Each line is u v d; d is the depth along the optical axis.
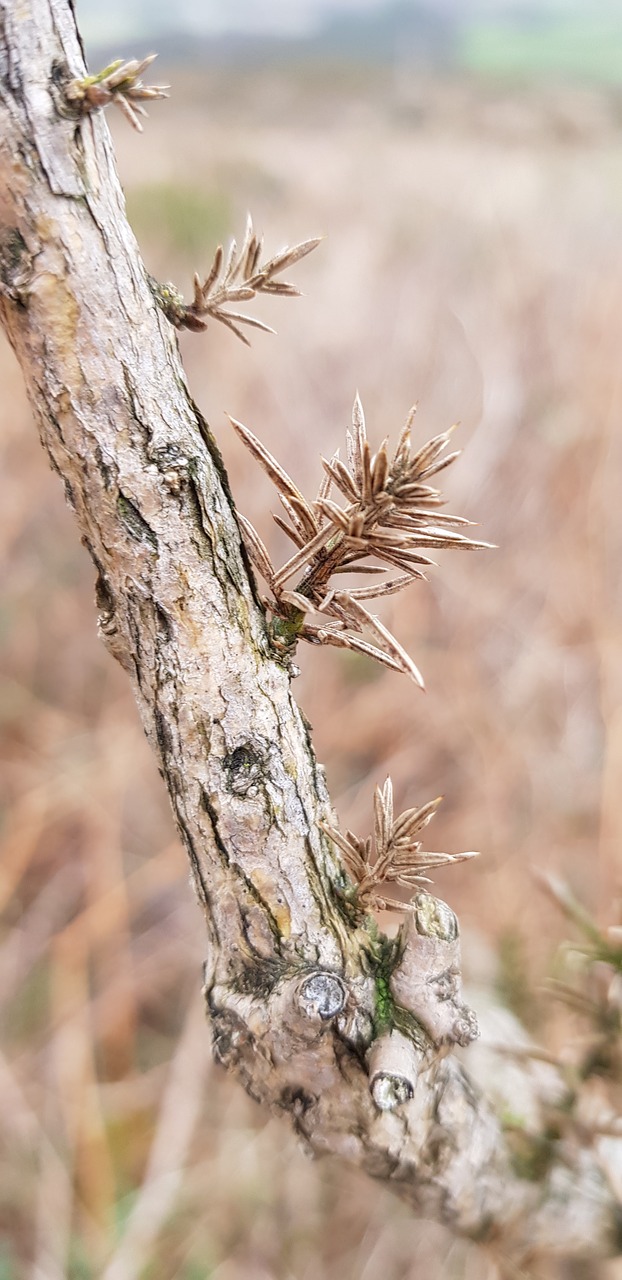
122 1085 1.05
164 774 0.42
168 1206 0.91
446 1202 0.47
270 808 0.42
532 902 0.98
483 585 1.27
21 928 1.15
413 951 0.43
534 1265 0.58
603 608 1.18
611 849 0.93
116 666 1.32
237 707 0.42
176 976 1.13
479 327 1.47
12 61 0.40
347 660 1.27
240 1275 0.90
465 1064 0.50
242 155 2.17
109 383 0.41
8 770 1.24
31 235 0.40
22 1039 1.06
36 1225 0.92
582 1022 0.58
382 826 0.43
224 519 0.42
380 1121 0.44
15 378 1.44
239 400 1.33
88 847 1.19
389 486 0.40
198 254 1.85
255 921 0.43
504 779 1.11
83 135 0.40
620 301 1.45
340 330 1.54
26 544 1.43
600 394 1.34
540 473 1.31
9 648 1.33
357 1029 0.43
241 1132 0.98
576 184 2.05
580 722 1.18
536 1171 0.49
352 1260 0.91
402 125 2.36
